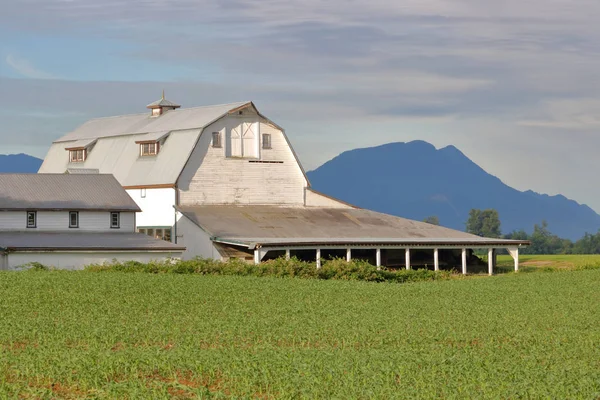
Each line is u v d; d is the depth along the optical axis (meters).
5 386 30.22
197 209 98.31
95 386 30.80
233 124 103.12
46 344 37.84
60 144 122.69
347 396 28.45
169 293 57.91
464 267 95.94
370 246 90.06
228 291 59.84
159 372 32.75
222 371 32.59
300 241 86.44
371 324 44.66
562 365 34.28
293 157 106.50
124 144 111.19
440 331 42.91
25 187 88.56
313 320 46.09
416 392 28.91
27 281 62.31
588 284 70.00
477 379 31.05
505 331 43.22
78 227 87.75
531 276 79.81
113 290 58.56
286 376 30.73
